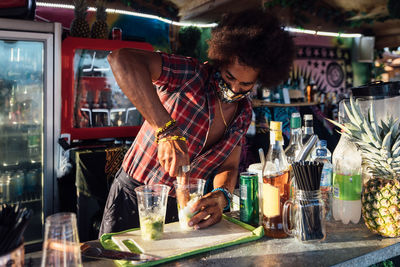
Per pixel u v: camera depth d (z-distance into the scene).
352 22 5.87
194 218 1.19
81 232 2.85
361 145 1.17
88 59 3.23
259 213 1.31
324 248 1.06
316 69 5.84
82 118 3.25
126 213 1.58
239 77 1.30
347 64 6.25
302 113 5.39
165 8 4.36
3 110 2.82
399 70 6.79
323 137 5.26
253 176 1.26
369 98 1.33
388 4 5.42
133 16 4.18
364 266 1.02
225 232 1.17
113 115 3.42
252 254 1.02
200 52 4.64
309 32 5.57
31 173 2.94
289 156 1.57
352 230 1.22
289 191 1.18
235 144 1.58
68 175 2.93
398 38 5.95
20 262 0.74
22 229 0.74
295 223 1.12
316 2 5.43
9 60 2.79
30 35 2.68
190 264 0.96
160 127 1.22
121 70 1.23
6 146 2.84
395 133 1.14
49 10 3.68
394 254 1.10
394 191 1.11
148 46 3.40
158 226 1.10
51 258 0.71
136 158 1.55
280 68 1.27
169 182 1.52
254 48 1.20
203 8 4.58
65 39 2.98
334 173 1.31
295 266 0.94
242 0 4.75
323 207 1.11
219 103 1.49
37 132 2.94
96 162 2.87
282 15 5.14
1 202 2.83
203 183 1.26
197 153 1.52
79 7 3.35
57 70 2.84
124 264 0.93
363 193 1.20
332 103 5.82
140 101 1.23
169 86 1.37
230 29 1.26
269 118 4.98
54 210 2.93
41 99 2.93
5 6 2.58
